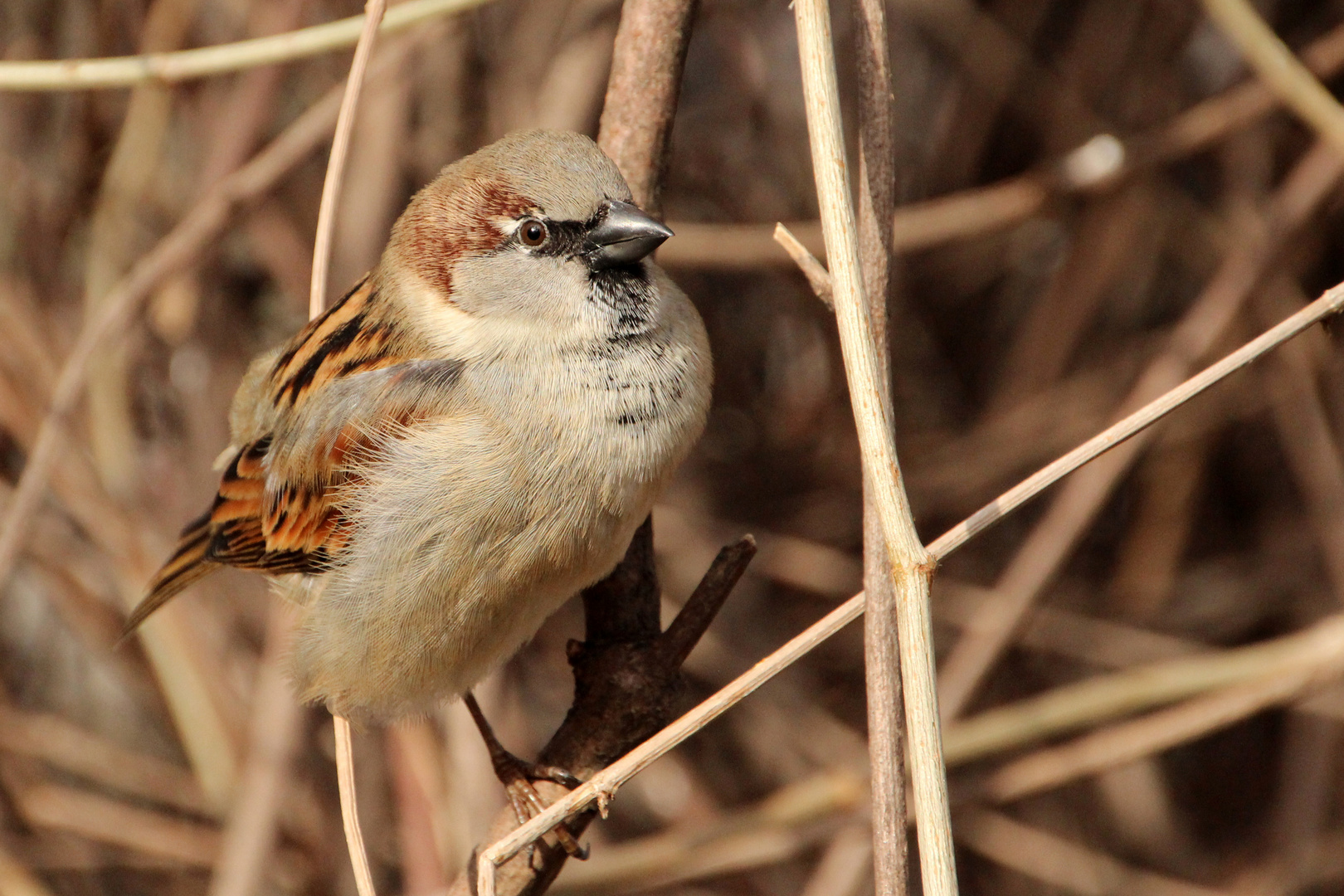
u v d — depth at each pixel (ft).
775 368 41.63
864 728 39.58
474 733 30.35
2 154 36.70
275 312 37.58
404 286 23.15
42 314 36.01
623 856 31.71
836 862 31.35
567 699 38.50
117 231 35.50
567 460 21.47
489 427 21.66
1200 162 40.11
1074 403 39.65
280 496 24.00
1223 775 40.45
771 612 40.14
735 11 39.04
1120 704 30.60
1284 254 34.76
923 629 15.65
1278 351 37.73
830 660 40.11
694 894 37.45
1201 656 36.78
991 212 37.19
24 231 36.60
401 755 30.30
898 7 38.99
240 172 32.65
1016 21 39.37
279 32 34.71
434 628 22.06
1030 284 41.68
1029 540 36.22
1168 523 40.32
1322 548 39.37
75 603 35.86
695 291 40.70
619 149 22.50
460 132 36.24
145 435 36.11
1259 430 40.40
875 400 16.06
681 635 20.77
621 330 21.81
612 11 34.50
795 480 41.19
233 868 30.22
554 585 21.86
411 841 29.71
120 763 36.91
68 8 36.78
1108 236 38.60
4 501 34.58
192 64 24.04
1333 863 37.22
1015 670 39.52
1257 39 27.89
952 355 41.83
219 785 33.63
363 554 22.18
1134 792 38.83
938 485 40.29
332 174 22.02
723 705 17.13
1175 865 38.58
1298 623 39.37
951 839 15.26
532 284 21.88
